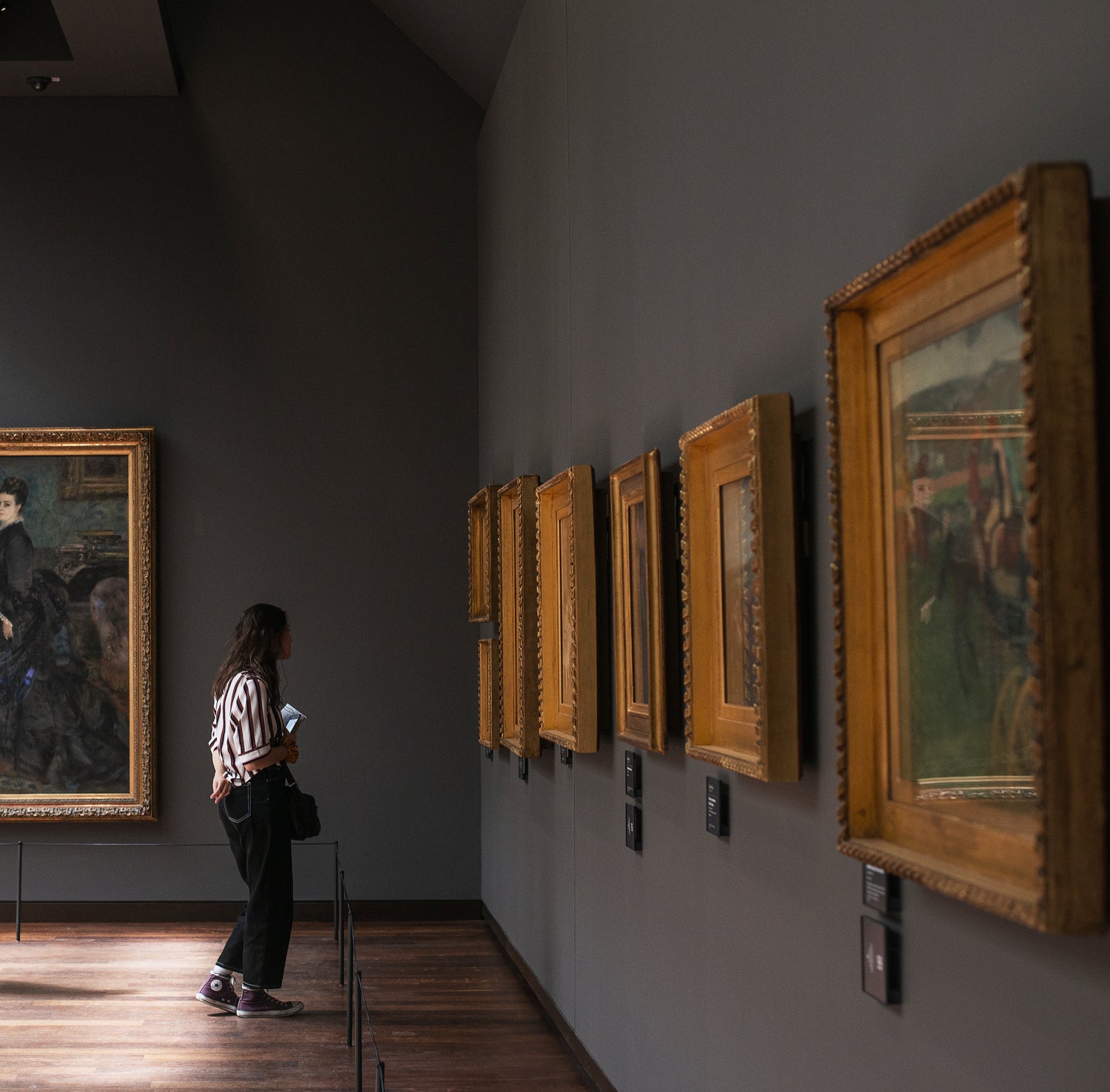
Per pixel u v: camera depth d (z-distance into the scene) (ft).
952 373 8.38
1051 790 6.70
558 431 24.43
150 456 34.68
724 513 13.69
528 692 25.02
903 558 9.11
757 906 13.08
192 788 34.83
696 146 15.46
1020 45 8.04
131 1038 23.30
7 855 34.30
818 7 11.51
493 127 33.83
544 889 25.80
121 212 35.70
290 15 36.55
